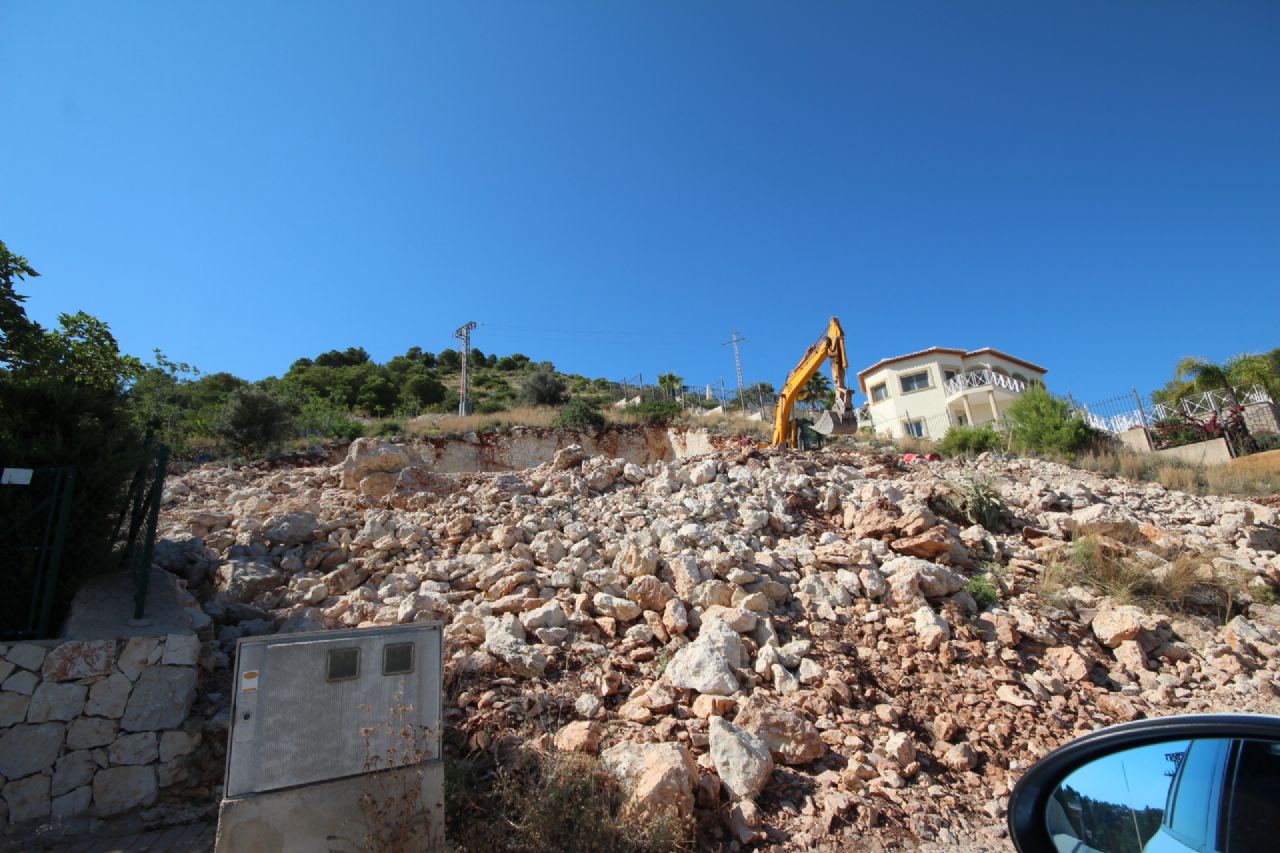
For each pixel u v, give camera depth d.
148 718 4.62
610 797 3.93
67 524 5.27
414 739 3.61
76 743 4.42
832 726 4.93
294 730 3.39
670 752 4.12
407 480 11.00
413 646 3.78
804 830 4.00
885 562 7.70
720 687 5.14
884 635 6.30
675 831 3.68
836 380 18.64
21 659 4.48
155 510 5.44
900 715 5.21
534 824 3.70
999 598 7.16
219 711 4.92
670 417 33.09
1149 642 6.48
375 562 7.76
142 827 4.29
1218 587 7.59
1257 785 2.05
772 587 6.80
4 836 4.06
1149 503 12.45
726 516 9.23
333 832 3.33
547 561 7.69
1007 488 12.35
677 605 6.31
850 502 9.59
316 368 56.84
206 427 21.12
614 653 5.83
